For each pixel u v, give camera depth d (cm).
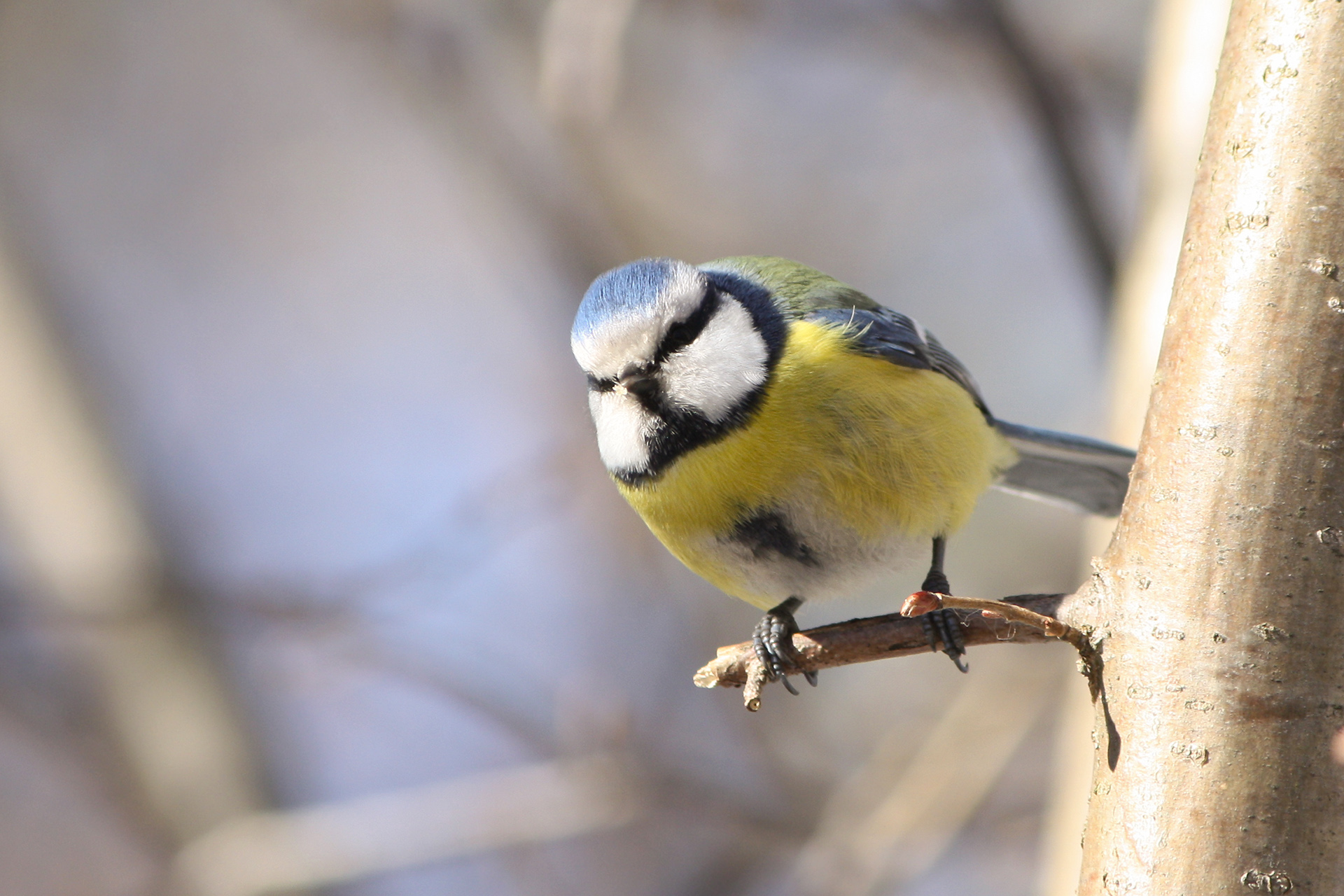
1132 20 1139
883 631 476
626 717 975
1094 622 357
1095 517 793
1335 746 319
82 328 1226
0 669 1167
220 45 1499
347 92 1499
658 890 1121
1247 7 356
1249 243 342
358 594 1067
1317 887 316
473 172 1308
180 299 1444
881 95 1334
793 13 1194
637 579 1240
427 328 1441
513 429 1362
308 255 1477
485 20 1245
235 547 1280
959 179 1339
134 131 1481
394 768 1214
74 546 1111
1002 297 1323
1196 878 323
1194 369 347
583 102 844
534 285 1344
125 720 1123
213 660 1130
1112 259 979
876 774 1005
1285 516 330
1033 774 1066
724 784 1068
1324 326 331
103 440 1157
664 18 1213
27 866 1141
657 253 1258
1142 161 705
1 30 1438
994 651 1073
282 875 922
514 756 1235
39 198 1422
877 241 1334
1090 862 347
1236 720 327
